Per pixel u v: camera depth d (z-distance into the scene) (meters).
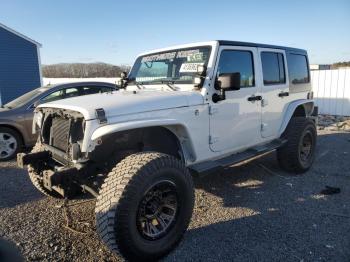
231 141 4.31
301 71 5.94
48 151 3.67
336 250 3.11
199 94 3.83
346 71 12.34
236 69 4.34
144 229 2.94
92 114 2.98
